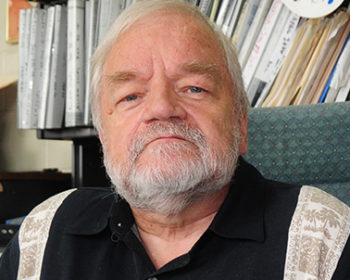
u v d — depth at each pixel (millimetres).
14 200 1604
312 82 1168
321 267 679
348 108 943
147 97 749
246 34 1238
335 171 935
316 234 697
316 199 750
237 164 834
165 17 775
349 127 934
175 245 800
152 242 813
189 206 763
